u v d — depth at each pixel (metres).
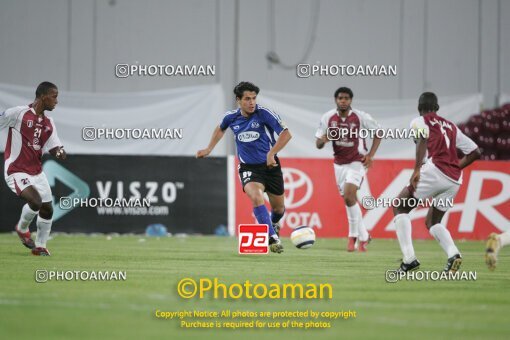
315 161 63.38
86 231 61.28
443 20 84.69
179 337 20.27
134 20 78.75
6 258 39.00
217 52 80.25
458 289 29.09
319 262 39.62
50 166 60.69
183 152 77.81
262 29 81.31
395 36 83.62
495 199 63.91
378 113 81.62
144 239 57.12
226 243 53.50
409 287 29.47
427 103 33.06
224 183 63.25
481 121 77.62
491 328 21.25
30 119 39.00
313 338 20.34
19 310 23.09
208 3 80.19
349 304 25.34
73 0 77.88
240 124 38.62
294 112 79.94
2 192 60.22
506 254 48.84
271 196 40.09
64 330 20.34
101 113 76.88
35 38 77.25
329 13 82.62
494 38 85.81
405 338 19.97
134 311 23.44
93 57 77.94
